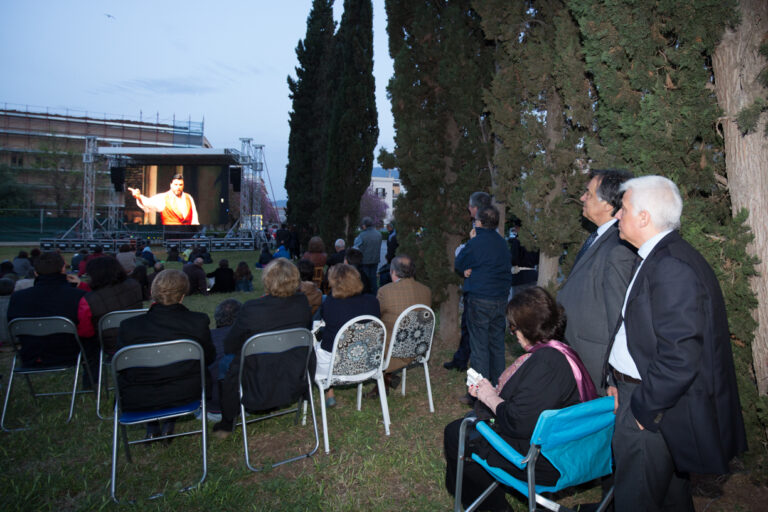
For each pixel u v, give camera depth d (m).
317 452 3.29
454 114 5.35
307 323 3.34
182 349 2.87
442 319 6.08
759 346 2.60
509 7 4.26
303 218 16.72
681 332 1.58
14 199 39.81
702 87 2.56
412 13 5.64
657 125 2.64
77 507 2.64
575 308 2.35
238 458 3.24
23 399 4.29
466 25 5.46
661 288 1.66
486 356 4.01
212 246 24.84
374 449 3.32
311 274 5.91
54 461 3.18
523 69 4.21
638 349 1.75
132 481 2.91
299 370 3.16
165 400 2.89
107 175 39.91
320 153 16.16
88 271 4.05
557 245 4.09
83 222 25.05
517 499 2.68
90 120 51.66
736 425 1.73
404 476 2.94
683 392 1.57
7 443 3.42
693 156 2.72
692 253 1.75
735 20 2.40
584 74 3.58
